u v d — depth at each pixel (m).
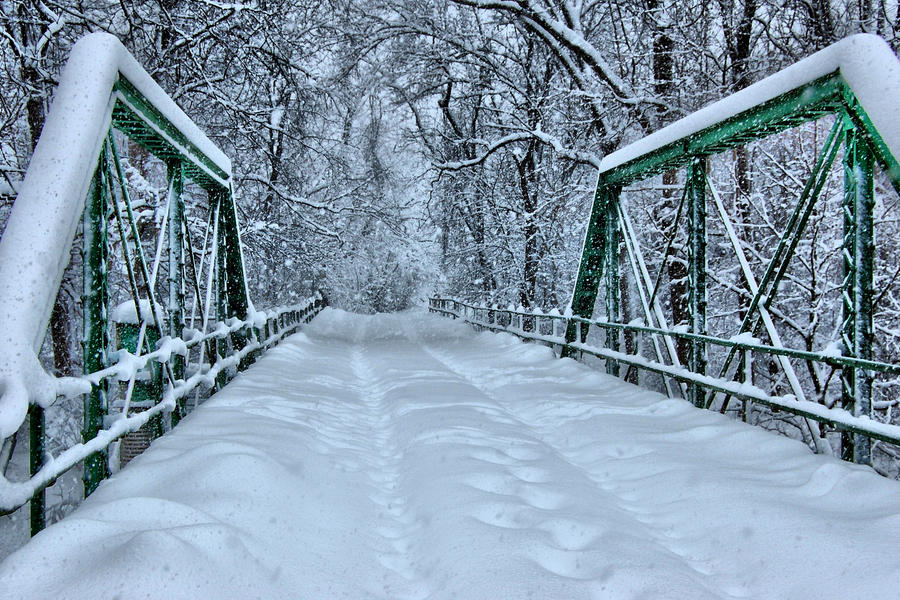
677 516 4.38
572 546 3.83
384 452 6.29
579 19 17.12
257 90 15.78
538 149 23.98
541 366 11.79
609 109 16.09
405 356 14.55
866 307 5.49
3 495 2.96
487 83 23.42
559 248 24.08
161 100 6.09
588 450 6.11
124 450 6.85
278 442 5.34
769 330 6.55
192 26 14.25
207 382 7.70
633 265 10.05
